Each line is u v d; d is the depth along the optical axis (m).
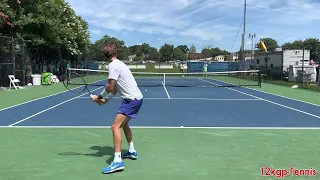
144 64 59.72
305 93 17.39
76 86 20.56
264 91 18.55
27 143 6.11
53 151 5.59
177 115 9.55
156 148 5.84
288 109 11.09
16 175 4.42
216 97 14.88
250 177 4.40
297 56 29.84
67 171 4.59
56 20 23.08
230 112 10.26
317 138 6.70
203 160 5.15
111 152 5.55
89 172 4.55
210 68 40.72
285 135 6.95
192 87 21.39
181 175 4.46
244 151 5.68
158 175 4.46
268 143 6.25
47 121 8.38
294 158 5.29
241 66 35.00
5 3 18.77
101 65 40.91
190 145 6.06
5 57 18.25
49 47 24.80
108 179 4.29
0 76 18.05
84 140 6.38
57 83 22.81
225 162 5.05
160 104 12.10
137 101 4.68
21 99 13.28
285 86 22.50
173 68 57.50
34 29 22.00
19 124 7.94
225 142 6.30
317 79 24.58
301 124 8.26
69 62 30.09
